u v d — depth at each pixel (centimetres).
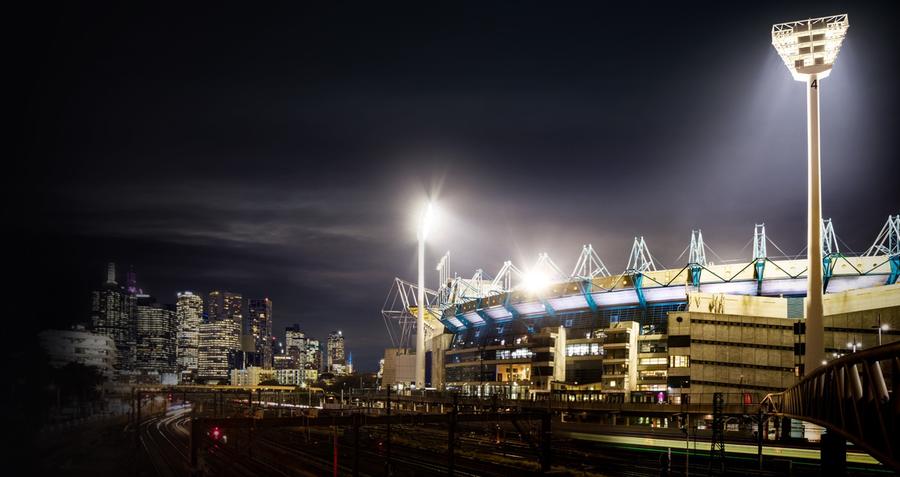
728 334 15962
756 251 19025
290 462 11950
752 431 11575
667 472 8800
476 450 12531
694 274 19225
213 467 11775
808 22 14150
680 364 16062
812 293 13362
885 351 3136
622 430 12725
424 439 14988
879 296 15062
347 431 14800
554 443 12656
